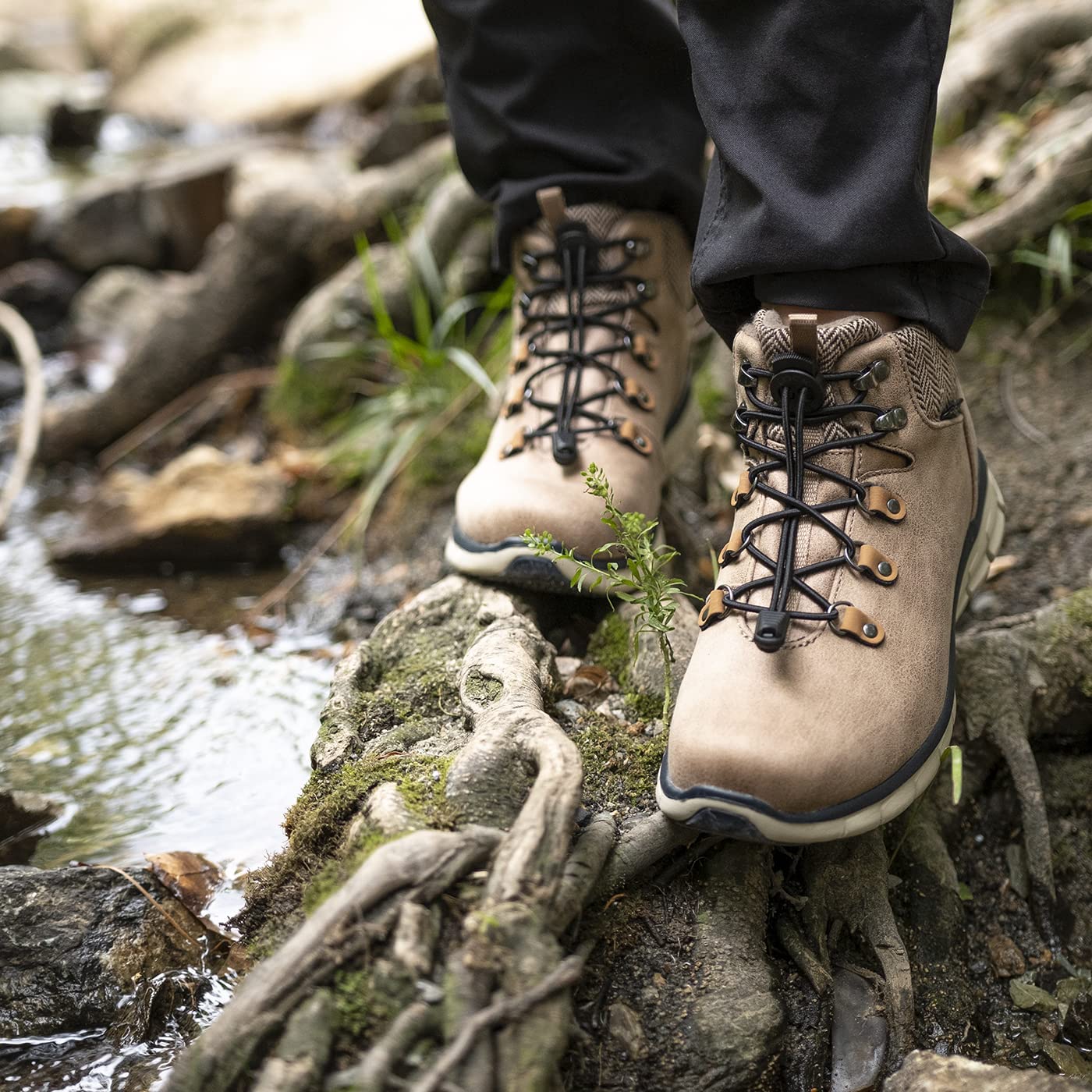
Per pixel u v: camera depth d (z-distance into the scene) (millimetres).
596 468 1226
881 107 1113
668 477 1628
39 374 2807
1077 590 1549
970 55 2377
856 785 1046
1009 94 2338
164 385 2742
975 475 1312
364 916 941
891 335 1143
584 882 1020
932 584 1172
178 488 2270
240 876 1386
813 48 1105
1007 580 1674
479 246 2498
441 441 2275
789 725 1041
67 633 2008
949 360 1222
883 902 1185
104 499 2309
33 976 1217
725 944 1095
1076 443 1828
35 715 1762
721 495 1959
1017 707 1357
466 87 1511
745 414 1198
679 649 1370
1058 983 1222
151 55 4887
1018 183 2131
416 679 1370
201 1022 1196
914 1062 1029
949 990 1191
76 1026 1200
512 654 1283
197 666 1884
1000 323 2064
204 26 4863
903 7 1096
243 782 1580
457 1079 853
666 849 1120
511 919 920
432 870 958
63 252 3525
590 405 1475
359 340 2562
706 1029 1032
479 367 2285
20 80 5570
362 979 916
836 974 1155
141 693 1811
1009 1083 980
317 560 2182
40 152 4559
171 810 1523
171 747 1665
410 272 2555
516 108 1479
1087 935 1260
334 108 4230
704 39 1182
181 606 2096
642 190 1489
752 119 1146
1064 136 2094
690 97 1508
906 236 1115
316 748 1280
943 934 1229
